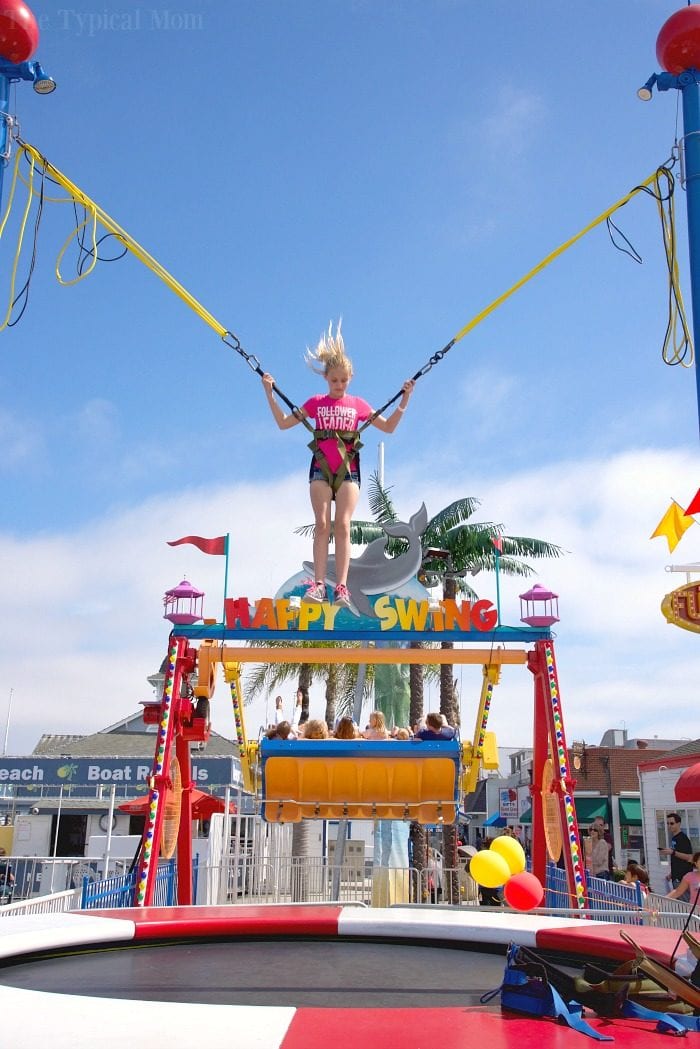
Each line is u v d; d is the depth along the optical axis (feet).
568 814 36.86
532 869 40.45
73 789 116.88
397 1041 8.08
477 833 203.62
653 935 13.80
